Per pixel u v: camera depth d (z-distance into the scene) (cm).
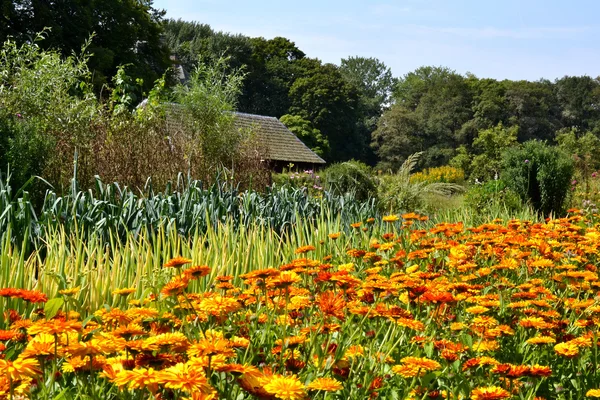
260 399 161
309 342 228
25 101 810
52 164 658
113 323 218
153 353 172
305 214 650
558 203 1182
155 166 748
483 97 6169
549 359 264
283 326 225
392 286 255
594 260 471
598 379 249
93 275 327
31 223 420
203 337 201
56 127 759
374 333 249
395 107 6062
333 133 5500
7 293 201
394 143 5784
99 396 171
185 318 233
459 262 375
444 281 308
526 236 503
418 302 272
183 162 802
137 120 826
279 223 598
